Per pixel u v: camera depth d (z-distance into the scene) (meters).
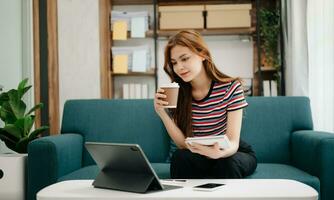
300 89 3.07
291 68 3.29
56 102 3.56
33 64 3.26
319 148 1.79
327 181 1.77
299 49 3.09
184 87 1.84
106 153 1.33
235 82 1.79
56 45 3.62
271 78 4.11
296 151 2.14
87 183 1.42
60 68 3.81
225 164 1.59
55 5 3.60
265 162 2.24
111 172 1.37
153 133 2.32
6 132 2.21
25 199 2.01
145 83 4.27
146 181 1.23
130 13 3.97
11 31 2.96
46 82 3.45
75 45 3.84
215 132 1.80
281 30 3.71
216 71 1.81
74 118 2.36
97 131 2.33
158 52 4.28
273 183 1.33
